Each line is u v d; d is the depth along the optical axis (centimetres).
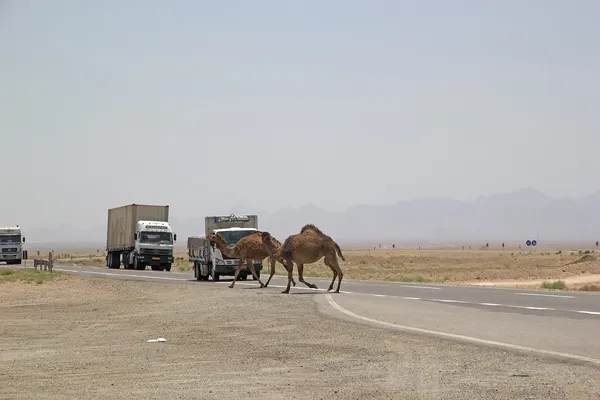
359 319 3100
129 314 3803
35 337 2956
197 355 2322
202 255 6556
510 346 2295
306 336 2672
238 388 1758
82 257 19888
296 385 1780
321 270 9962
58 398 1695
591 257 10688
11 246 11375
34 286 5991
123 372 2041
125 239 9788
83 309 4156
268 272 8188
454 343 2383
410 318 3122
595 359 2039
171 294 4988
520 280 7762
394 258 16950
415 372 1903
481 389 1677
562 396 1595
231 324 3148
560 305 3675
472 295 4366
